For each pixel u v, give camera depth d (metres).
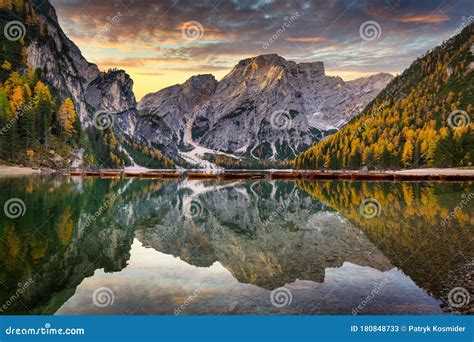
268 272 12.78
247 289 11.11
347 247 16.39
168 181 70.56
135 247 16.61
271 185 59.66
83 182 58.06
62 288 11.14
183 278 12.06
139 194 42.62
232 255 15.33
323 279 11.97
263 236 19.52
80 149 110.44
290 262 14.06
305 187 54.38
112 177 78.62
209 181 71.62
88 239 17.62
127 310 9.57
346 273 12.52
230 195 42.88
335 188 51.66
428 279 11.72
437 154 107.75
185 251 16.05
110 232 19.84
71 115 112.44
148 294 10.66
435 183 59.25
